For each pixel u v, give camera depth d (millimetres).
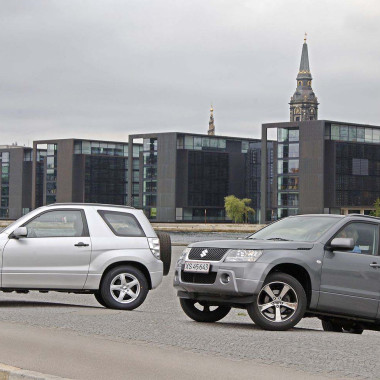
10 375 10695
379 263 16672
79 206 20781
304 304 15781
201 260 16078
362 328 17984
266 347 13016
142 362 11695
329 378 10656
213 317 17359
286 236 16844
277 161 184250
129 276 20734
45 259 20172
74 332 14805
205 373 10891
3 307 20125
